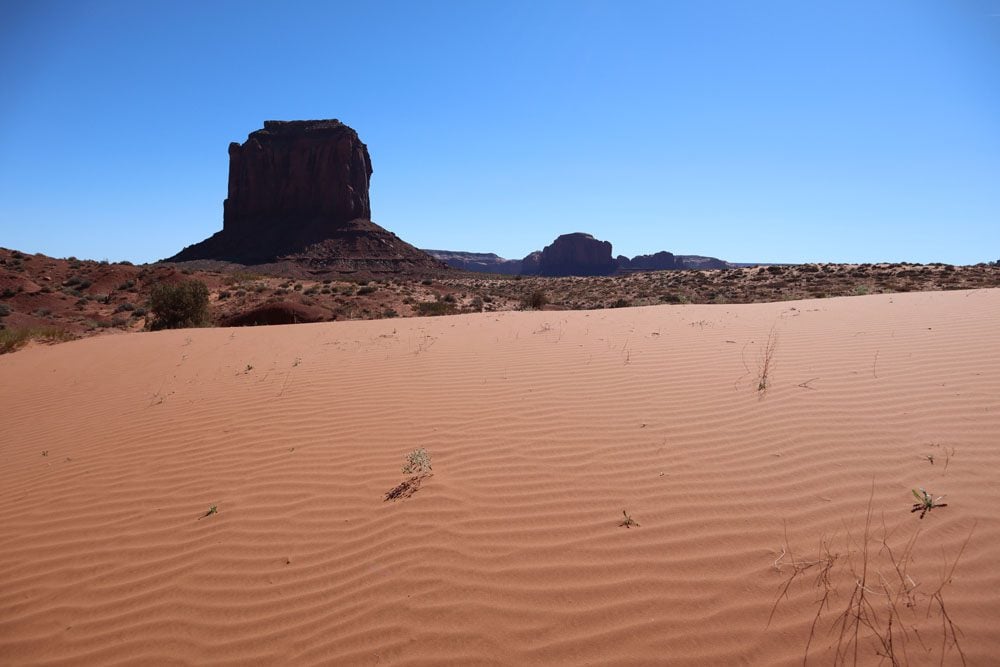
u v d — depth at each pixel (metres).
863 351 7.22
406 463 5.07
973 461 4.09
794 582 3.09
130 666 3.05
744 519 3.73
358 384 7.68
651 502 4.06
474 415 6.11
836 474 4.15
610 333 9.95
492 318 13.21
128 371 9.68
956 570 3.02
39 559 4.14
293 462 5.33
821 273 36.56
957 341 7.27
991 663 2.47
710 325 10.05
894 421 4.93
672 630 2.90
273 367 9.07
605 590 3.23
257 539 4.11
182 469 5.42
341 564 3.73
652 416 5.64
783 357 7.30
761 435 4.96
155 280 36.69
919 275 30.81
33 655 3.21
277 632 3.19
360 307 36.00
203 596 3.56
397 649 2.96
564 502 4.18
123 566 3.96
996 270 31.03
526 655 2.84
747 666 2.63
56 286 32.94
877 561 3.16
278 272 85.44
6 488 5.39
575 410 6.00
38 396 8.64
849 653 2.61
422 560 3.66
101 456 5.95
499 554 3.64
